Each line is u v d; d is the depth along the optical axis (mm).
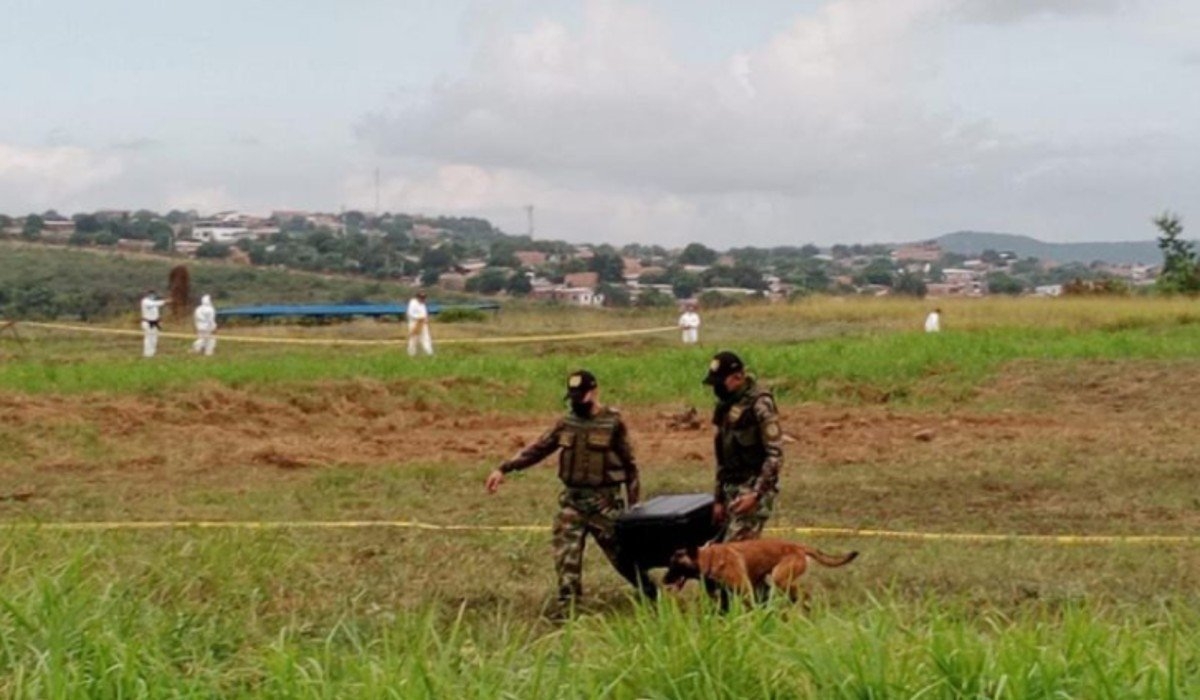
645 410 22094
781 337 37156
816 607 7969
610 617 9305
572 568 9852
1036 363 24766
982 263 141500
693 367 24797
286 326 41750
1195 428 19703
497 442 19219
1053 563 11305
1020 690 5953
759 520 9594
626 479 9977
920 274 111750
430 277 97750
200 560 9945
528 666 6965
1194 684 6070
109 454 17984
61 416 19344
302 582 10047
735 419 9656
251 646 7734
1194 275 51531
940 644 6301
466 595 10234
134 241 105438
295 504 14695
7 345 34312
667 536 9586
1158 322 37000
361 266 98375
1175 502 14625
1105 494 15164
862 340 29516
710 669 6301
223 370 23734
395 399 22172
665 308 50625
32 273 81250
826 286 98375
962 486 15719
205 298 31438
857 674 6082
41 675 6273
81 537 11602
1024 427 20141
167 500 14977
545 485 15922
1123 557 11562
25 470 16984
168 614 7930
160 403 20766
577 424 9945
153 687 6348
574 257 113625
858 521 13680
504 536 12602
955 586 10398
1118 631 6832
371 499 15000
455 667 6746
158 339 37094
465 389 22969
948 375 24047
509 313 46875
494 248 119688
